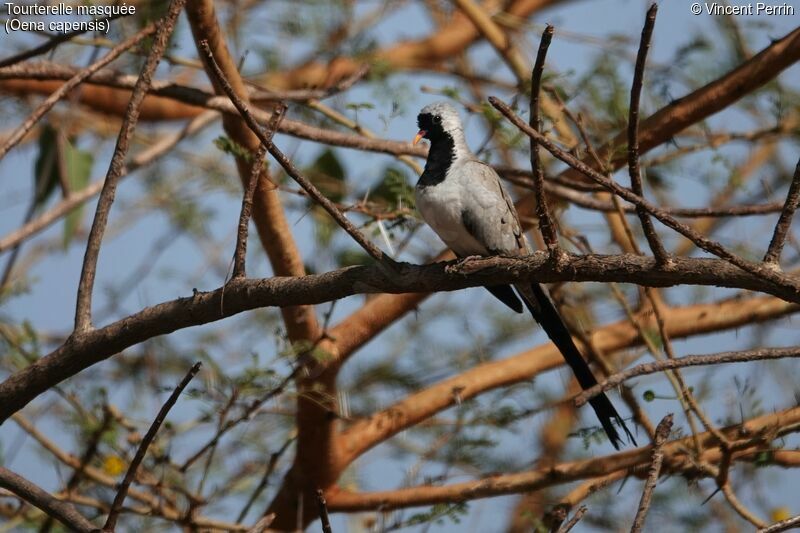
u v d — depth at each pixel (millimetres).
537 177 6754
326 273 7668
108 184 8312
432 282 7477
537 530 9391
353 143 11766
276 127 7754
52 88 15438
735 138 12867
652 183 13836
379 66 12867
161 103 16188
